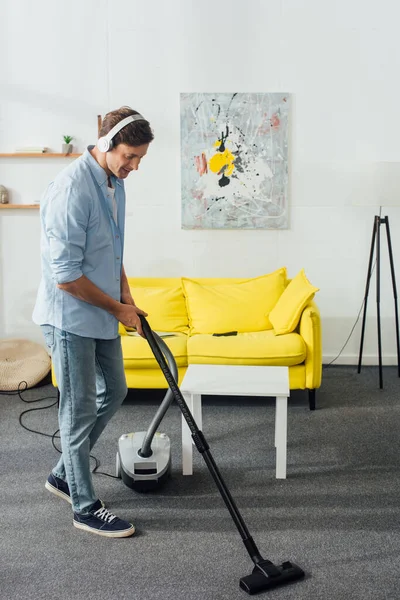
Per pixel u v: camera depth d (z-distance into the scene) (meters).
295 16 4.82
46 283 2.51
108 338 2.57
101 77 4.88
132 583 2.28
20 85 4.89
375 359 5.13
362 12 4.81
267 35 4.83
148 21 4.82
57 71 4.88
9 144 4.94
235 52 4.85
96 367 2.72
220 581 2.29
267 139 4.89
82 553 2.47
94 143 4.94
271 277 4.67
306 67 4.86
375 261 5.04
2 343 4.92
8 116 4.92
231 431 3.74
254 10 4.81
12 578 2.31
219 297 4.57
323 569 2.36
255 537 2.58
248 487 3.02
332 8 4.81
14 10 4.82
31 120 4.92
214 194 4.95
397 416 3.97
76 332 2.47
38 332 5.11
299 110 4.90
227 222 4.98
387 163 4.47
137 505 2.85
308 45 4.84
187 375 3.31
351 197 4.54
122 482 3.07
